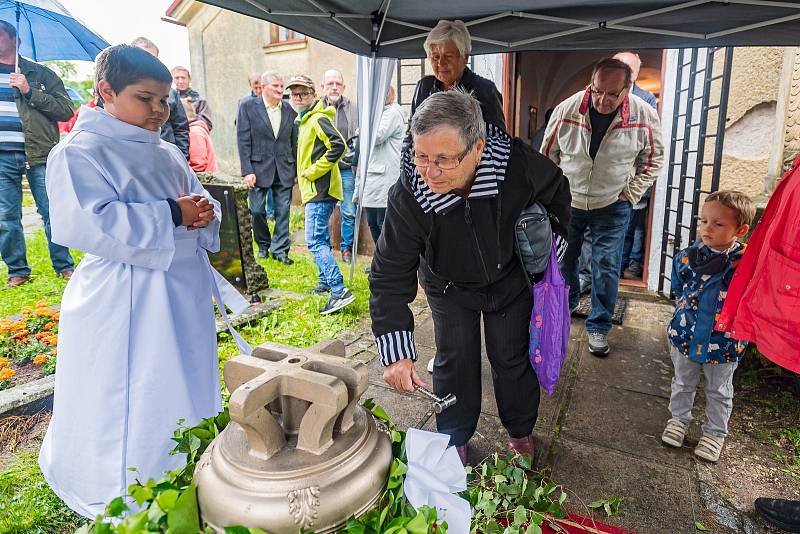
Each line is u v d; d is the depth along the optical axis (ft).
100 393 5.34
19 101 14.10
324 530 2.56
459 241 5.84
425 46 8.54
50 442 5.93
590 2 8.45
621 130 10.74
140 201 5.47
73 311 5.37
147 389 5.41
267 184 18.52
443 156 4.76
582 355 11.40
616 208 10.98
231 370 2.99
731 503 6.70
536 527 5.09
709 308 7.27
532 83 27.35
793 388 9.59
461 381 6.82
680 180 14.39
